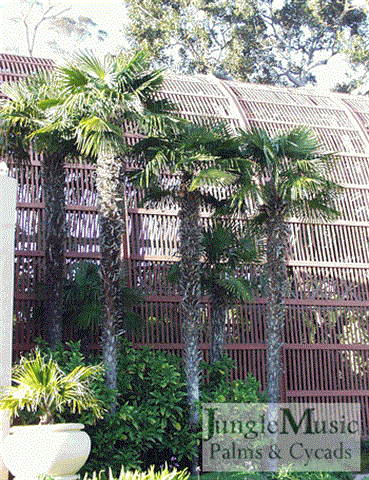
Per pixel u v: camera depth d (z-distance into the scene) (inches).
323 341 520.7
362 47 1081.4
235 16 1050.1
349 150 594.2
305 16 1092.5
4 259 301.9
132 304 444.5
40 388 300.4
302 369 513.0
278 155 395.2
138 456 370.3
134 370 404.8
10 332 302.5
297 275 530.9
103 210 382.6
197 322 393.4
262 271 510.3
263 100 619.2
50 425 286.8
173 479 262.8
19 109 398.3
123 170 392.2
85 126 362.6
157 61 1051.3
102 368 336.8
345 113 629.9
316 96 652.1
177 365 428.8
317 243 543.8
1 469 287.3
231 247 432.8
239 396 396.5
